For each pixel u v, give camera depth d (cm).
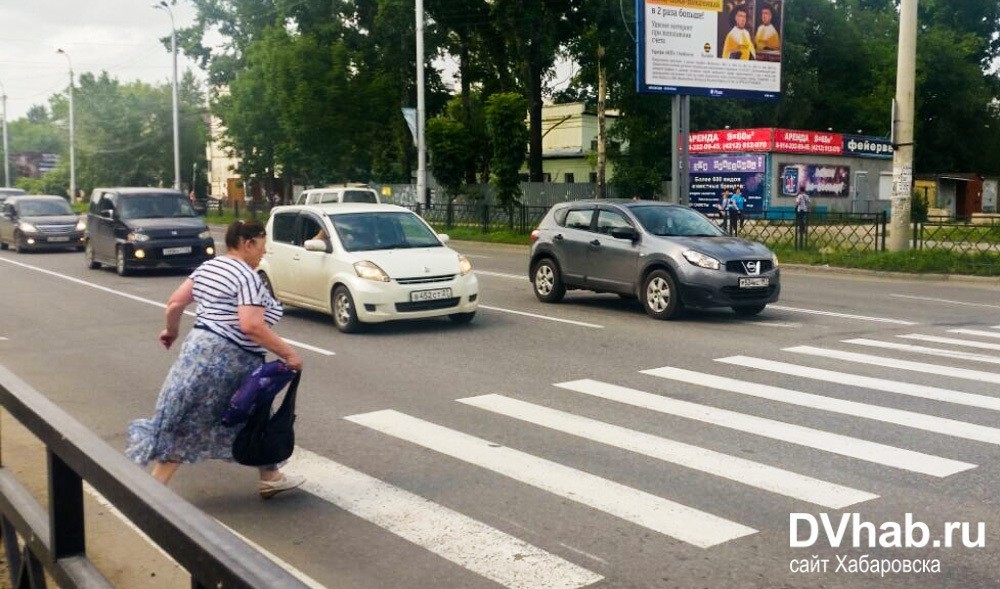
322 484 584
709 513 522
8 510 382
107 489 270
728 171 4116
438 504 543
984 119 5834
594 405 787
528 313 1384
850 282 1903
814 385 859
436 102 4981
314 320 1320
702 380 887
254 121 4284
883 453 636
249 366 526
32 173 9594
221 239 3203
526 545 478
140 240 1955
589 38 3816
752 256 1278
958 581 430
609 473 597
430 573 445
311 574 446
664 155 4638
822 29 5619
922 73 5541
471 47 4725
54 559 326
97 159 6525
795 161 4075
